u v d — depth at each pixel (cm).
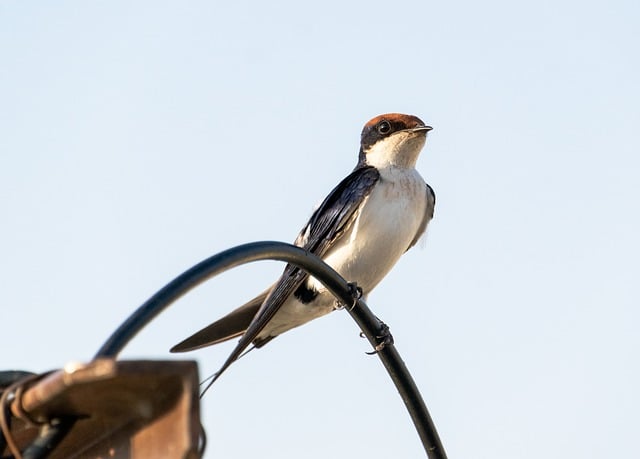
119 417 540
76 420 556
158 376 487
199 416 488
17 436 618
